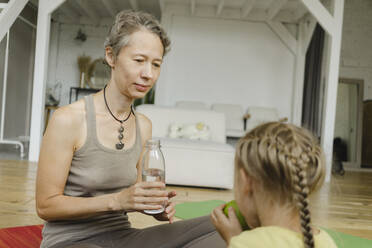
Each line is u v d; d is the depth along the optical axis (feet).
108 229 3.15
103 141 3.06
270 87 25.21
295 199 2.04
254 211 2.34
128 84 2.88
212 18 24.98
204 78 25.11
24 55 21.89
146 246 2.93
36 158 14.66
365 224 8.36
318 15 14.87
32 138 14.69
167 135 13.58
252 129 2.44
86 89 25.72
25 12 21.15
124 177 3.18
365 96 23.77
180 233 3.06
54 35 26.14
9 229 5.71
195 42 25.02
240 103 25.22
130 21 2.82
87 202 2.76
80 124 2.95
